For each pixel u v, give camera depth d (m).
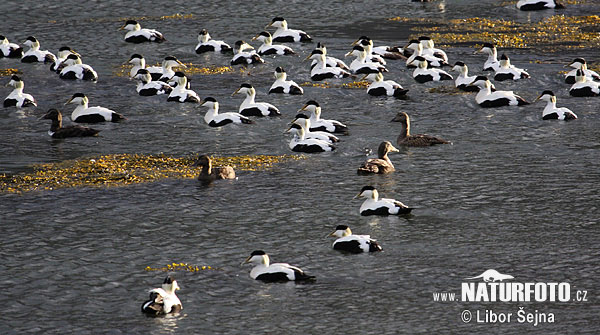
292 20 76.56
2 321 25.52
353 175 38.94
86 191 36.66
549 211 34.28
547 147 42.97
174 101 51.72
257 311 26.17
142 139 44.59
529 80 56.62
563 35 70.00
